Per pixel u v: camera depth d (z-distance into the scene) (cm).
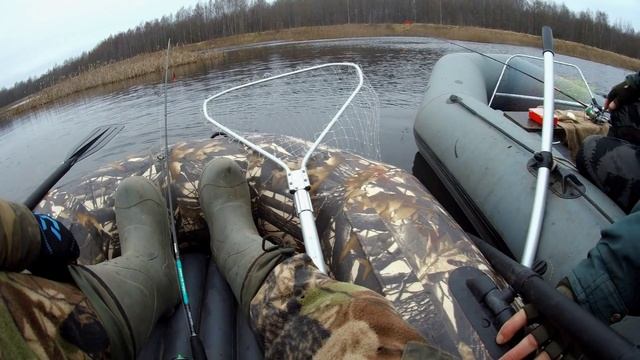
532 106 363
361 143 278
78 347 89
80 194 183
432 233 148
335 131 290
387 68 795
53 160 501
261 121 437
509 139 222
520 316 106
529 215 181
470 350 113
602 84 613
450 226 154
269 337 110
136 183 162
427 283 131
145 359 139
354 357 85
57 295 92
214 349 146
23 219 88
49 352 81
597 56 1148
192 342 120
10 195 423
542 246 163
